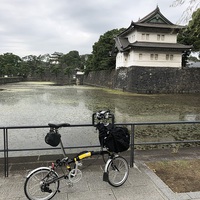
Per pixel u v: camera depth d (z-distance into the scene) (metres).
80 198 2.96
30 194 2.88
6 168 3.83
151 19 33.75
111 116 3.54
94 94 27.86
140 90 30.38
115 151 3.14
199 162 4.23
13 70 68.75
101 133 3.13
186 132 8.91
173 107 16.64
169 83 31.36
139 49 32.59
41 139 7.74
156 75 31.00
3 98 22.30
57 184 3.03
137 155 4.68
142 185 3.31
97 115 3.26
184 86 31.86
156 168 3.93
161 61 33.47
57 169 3.87
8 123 10.53
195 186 3.27
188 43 36.25
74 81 68.81
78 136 8.09
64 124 3.09
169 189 3.16
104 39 45.19
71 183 3.17
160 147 6.98
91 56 56.44
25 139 7.74
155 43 33.62
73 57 88.56
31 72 83.00
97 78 50.31
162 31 33.94
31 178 2.88
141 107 16.45
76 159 3.14
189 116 12.94
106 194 3.06
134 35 34.50
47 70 81.31
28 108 15.45
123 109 15.34
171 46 32.47
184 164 4.11
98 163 4.17
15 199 2.91
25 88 40.03
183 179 3.50
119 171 3.38
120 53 38.25
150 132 8.83
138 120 11.59
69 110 14.62
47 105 17.08
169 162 4.22
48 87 44.00
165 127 9.69
